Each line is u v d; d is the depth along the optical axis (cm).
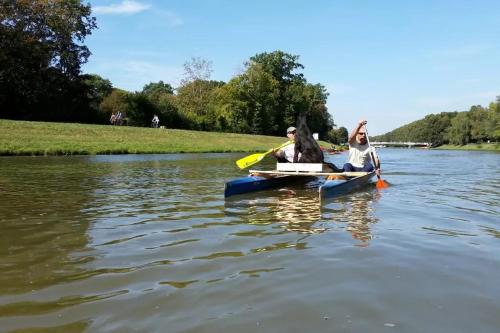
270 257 419
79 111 5088
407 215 635
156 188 943
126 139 3067
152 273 373
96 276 365
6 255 423
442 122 12381
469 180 1184
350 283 350
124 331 269
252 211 665
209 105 6738
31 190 898
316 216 625
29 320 284
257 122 6850
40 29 4559
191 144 3378
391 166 1895
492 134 8444
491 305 309
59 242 473
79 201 755
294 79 8038
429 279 360
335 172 1009
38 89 4544
